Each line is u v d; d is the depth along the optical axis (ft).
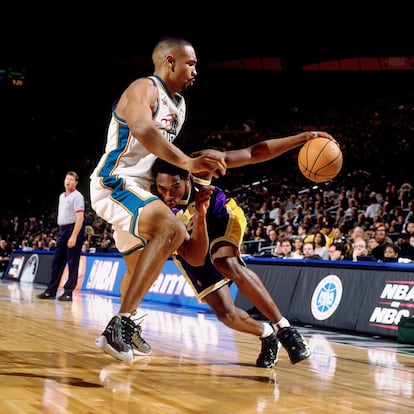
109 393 5.62
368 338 14.80
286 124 65.72
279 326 8.12
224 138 65.82
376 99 64.28
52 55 62.75
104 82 66.44
